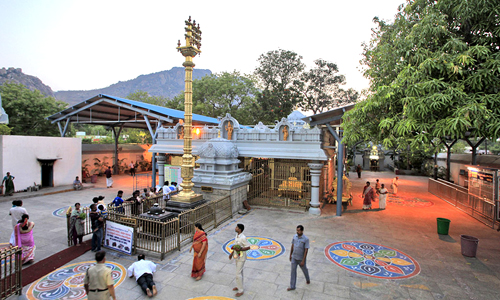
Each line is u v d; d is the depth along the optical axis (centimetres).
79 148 2130
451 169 2466
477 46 703
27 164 1770
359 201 1659
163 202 1297
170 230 892
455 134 718
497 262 805
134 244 854
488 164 1859
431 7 802
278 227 1122
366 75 1026
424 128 717
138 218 852
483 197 1226
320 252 870
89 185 2120
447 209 1457
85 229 1039
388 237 1012
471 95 717
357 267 767
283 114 3631
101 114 2452
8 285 640
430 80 736
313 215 1309
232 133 1526
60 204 1510
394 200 1688
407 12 904
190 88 1174
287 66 3919
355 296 621
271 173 1544
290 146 1388
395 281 691
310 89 4069
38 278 696
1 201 1510
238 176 1360
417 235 1038
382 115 875
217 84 3831
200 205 1141
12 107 2739
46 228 1102
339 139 1301
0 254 581
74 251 869
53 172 1930
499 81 698
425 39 787
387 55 929
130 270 667
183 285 667
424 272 740
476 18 752
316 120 1358
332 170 1923
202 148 1369
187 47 1128
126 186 2145
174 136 1769
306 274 665
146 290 614
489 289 656
